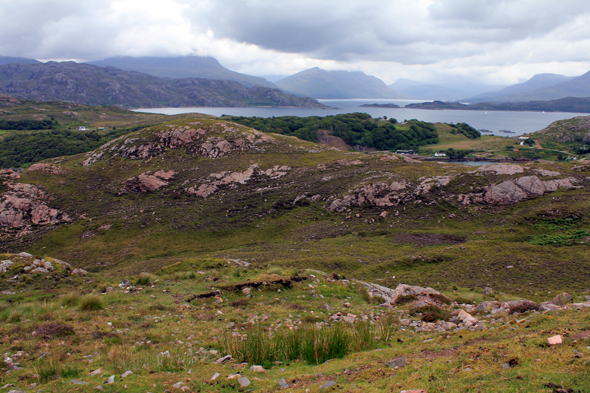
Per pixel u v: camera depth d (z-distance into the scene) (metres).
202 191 90.00
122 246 69.56
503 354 8.77
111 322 15.12
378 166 94.12
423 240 57.19
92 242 71.81
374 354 11.02
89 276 24.22
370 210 72.81
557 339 8.89
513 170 72.69
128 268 55.50
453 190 72.50
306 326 14.55
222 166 101.25
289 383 9.13
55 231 76.12
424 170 84.06
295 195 84.00
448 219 65.06
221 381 9.26
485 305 18.02
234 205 82.88
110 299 18.77
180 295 20.52
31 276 21.70
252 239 69.31
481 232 58.00
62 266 24.22
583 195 62.28
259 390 8.77
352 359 10.86
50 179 92.75
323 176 91.81
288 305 19.55
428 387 7.76
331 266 44.44
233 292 21.30
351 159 102.81
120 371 10.08
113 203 87.12
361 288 24.12
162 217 79.44
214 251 63.75
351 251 52.50
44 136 194.38
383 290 24.70
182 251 66.38
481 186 70.81
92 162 112.25
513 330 11.09
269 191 87.81
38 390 8.54
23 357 11.01
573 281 31.47
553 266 36.19
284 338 12.59
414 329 15.40
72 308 16.75
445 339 11.87
